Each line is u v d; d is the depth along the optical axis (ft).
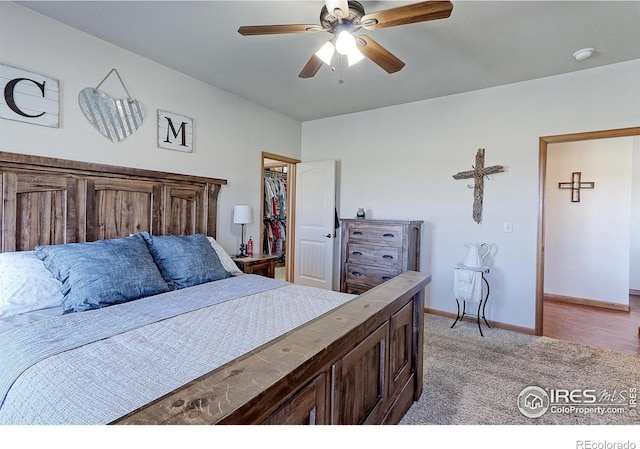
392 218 13.82
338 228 15.31
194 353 4.23
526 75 10.48
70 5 7.11
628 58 9.22
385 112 13.97
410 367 6.66
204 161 11.41
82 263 6.31
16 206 7.14
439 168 12.68
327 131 15.62
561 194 15.23
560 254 15.28
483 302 11.78
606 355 9.18
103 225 8.61
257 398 2.49
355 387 4.45
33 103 7.38
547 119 10.62
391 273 12.25
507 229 11.35
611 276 14.12
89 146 8.38
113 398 3.22
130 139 9.25
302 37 8.34
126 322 5.25
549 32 7.88
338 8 5.74
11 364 3.97
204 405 2.34
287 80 11.07
